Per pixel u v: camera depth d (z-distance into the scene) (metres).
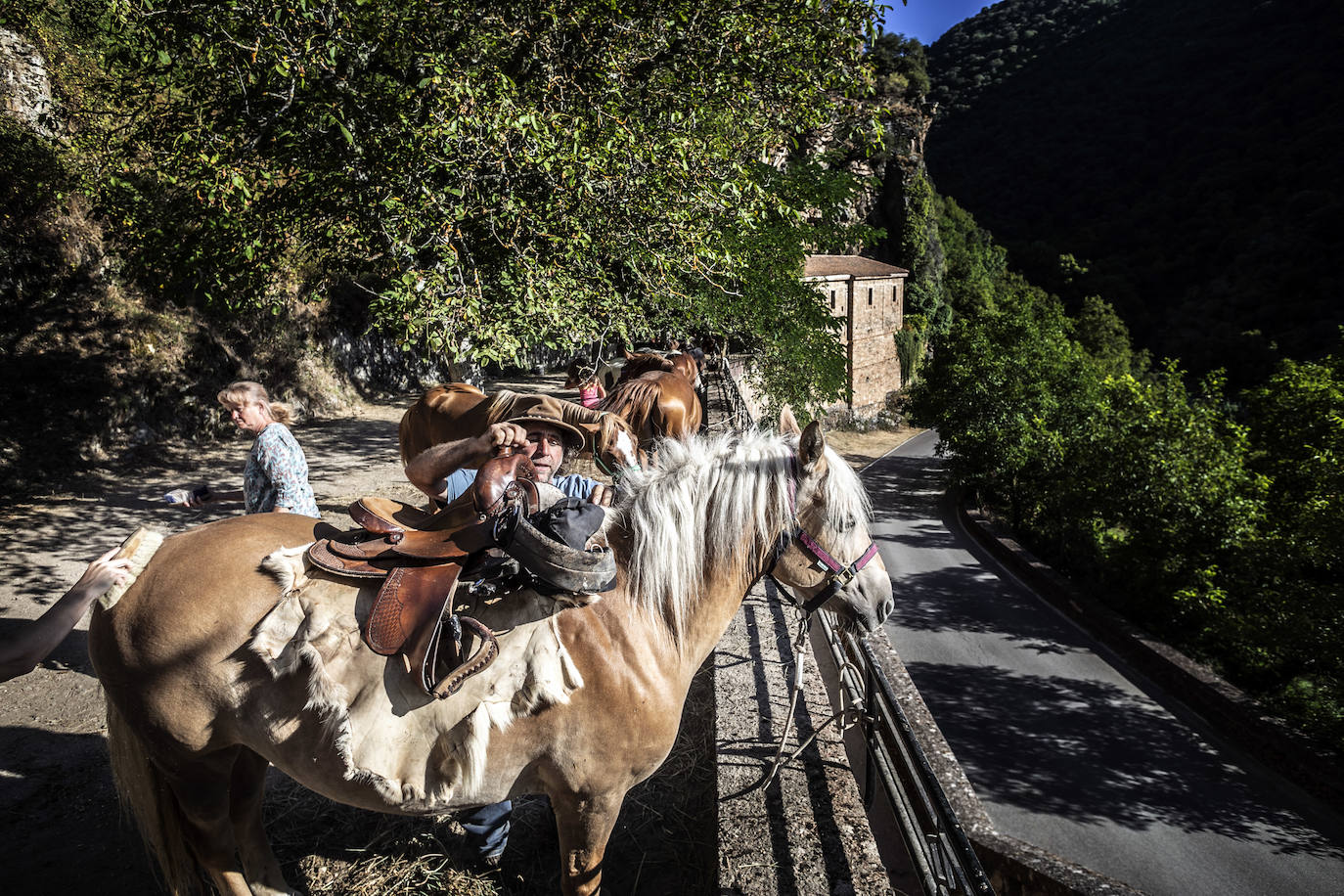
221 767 2.38
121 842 3.36
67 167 11.80
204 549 2.29
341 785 2.19
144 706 2.23
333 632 2.16
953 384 37.56
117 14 7.50
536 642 2.26
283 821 3.37
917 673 21.06
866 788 3.63
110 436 10.88
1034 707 19.25
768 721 3.91
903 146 85.31
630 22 9.17
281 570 2.20
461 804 2.26
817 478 2.69
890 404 66.25
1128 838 14.28
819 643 4.95
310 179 8.25
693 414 6.88
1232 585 21.02
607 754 2.34
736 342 17.70
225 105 8.45
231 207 8.09
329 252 10.16
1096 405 32.94
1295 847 14.02
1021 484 32.66
